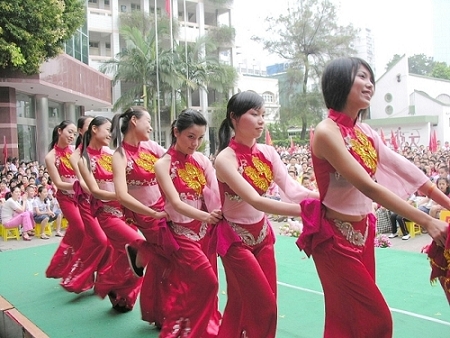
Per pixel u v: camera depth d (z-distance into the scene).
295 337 3.69
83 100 21.61
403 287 4.90
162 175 3.34
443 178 7.48
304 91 32.25
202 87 30.08
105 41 32.53
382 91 33.22
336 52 32.12
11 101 16.42
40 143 18.81
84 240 5.00
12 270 6.46
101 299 4.82
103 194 4.23
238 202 2.94
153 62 26.97
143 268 3.99
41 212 9.72
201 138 3.43
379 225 8.18
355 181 2.20
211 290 3.32
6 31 12.48
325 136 2.26
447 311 4.14
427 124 29.14
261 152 3.04
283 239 7.94
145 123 4.03
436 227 2.11
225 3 35.97
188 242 3.39
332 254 2.39
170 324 3.39
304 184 10.65
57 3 13.31
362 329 2.35
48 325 4.23
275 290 3.07
